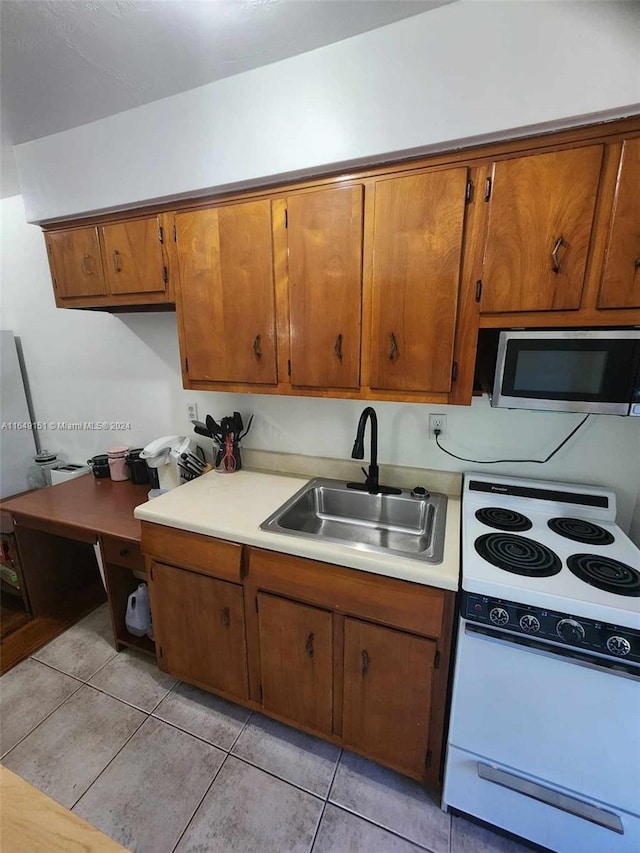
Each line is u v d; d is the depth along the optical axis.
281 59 1.22
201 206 1.49
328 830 1.24
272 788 1.36
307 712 1.44
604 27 0.93
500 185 1.11
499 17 0.99
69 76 1.27
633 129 0.99
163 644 1.68
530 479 1.56
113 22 1.04
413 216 1.21
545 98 0.99
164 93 1.38
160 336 2.19
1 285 2.55
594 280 1.08
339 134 1.20
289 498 1.66
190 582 1.52
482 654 1.08
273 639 1.42
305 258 1.38
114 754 1.47
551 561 1.14
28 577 2.18
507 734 1.10
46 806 0.63
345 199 1.28
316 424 1.91
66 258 1.80
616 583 1.03
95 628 2.13
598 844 1.07
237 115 1.31
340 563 1.24
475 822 1.25
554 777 1.08
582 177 1.04
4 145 1.72
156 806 1.31
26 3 0.98
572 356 1.11
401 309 1.29
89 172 1.59
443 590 1.13
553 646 1.01
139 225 1.61
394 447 1.77
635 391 1.06
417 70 1.09
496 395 1.21
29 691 1.74
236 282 1.50
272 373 1.54
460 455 1.67
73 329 2.42
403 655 1.22
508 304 1.17
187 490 1.75
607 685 0.97
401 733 1.29
